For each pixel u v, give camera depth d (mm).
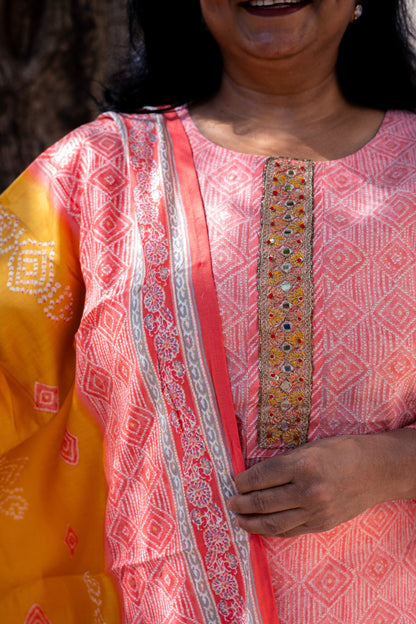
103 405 1533
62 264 1522
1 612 1621
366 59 1643
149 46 1729
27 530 1624
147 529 1453
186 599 1421
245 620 1396
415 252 1442
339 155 1532
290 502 1356
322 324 1417
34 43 2639
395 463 1411
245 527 1391
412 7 1678
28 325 1538
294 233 1437
